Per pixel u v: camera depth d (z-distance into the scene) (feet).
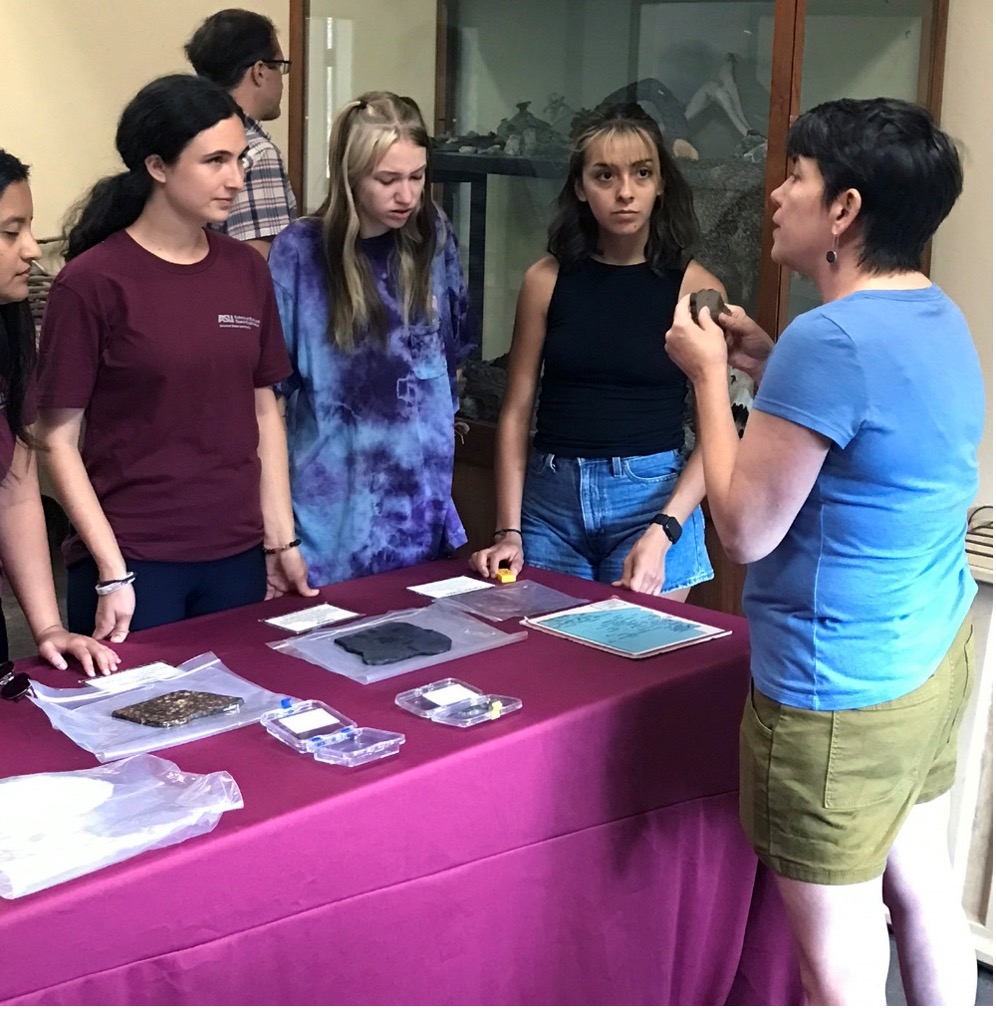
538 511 8.03
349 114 6.93
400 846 4.52
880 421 4.44
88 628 6.69
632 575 7.20
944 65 8.37
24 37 14.43
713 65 7.91
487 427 9.73
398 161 6.81
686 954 5.94
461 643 5.94
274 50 10.02
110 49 14.78
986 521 8.22
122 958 3.80
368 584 7.07
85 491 6.23
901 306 4.56
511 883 4.99
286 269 7.22
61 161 14.88
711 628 6.22
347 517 7.52
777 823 4.96
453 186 9.70
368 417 7.41
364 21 9.41
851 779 4.78
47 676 5.53
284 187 9.42
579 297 7.74
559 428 7.87
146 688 5.32
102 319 6.18
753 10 7.64
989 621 7.86
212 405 6.51
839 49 7.68
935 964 5.62
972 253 8.36
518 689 5.36
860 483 4.56
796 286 7.82
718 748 5.81
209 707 5.00
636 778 5.42
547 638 6.08
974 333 8.41
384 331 7.30
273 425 7.12
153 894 3.83
